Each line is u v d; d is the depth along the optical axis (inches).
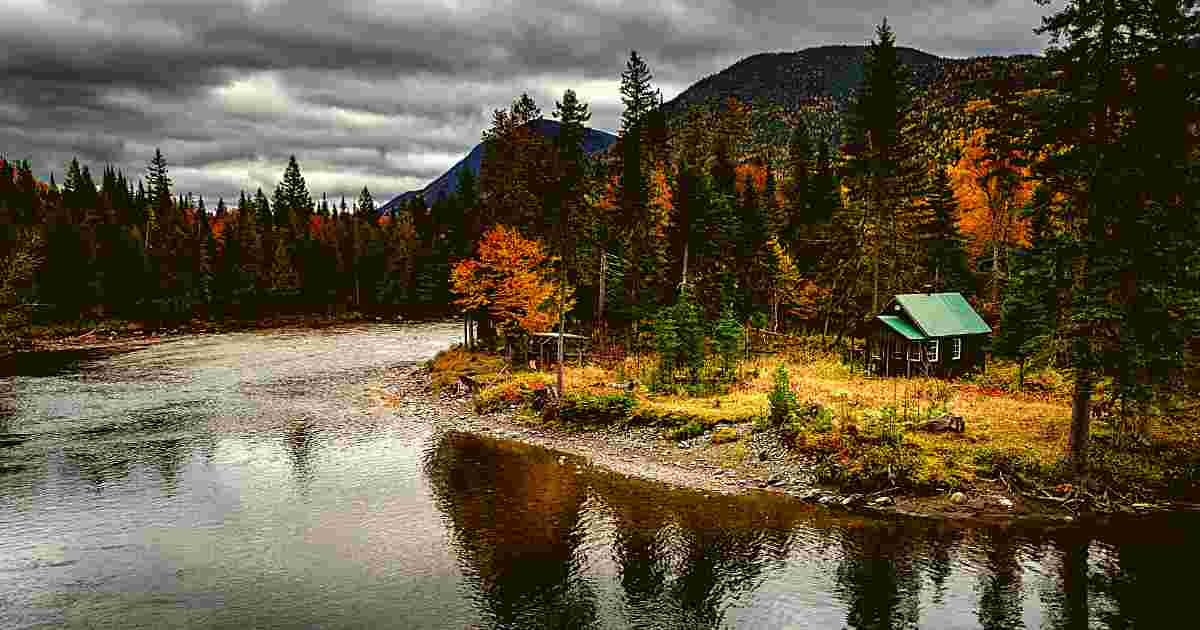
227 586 761.0
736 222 2319.1
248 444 1341.0
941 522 864.9
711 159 3075.8
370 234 4503.0
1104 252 848.9
